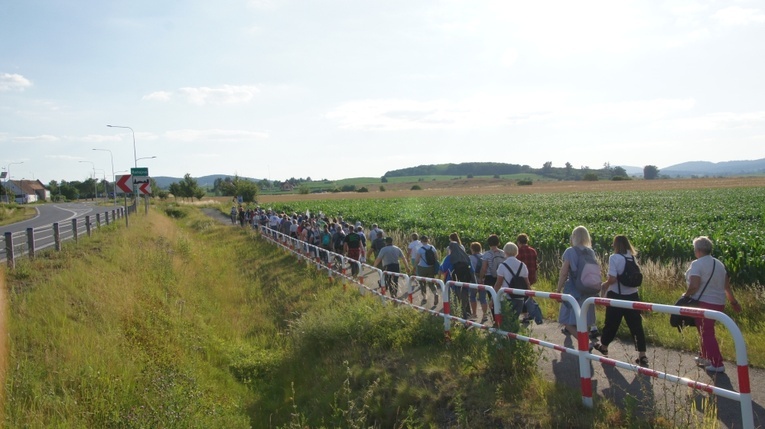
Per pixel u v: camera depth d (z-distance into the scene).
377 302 11.60
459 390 6.64
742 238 17.08
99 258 15.04
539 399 6.00
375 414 7.05
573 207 45.56
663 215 32.53
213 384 8.88
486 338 7.34
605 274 13.60
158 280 14.47
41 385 6.70
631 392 6.10
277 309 14.30
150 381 7.43
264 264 22.00
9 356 7.20
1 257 17.66
